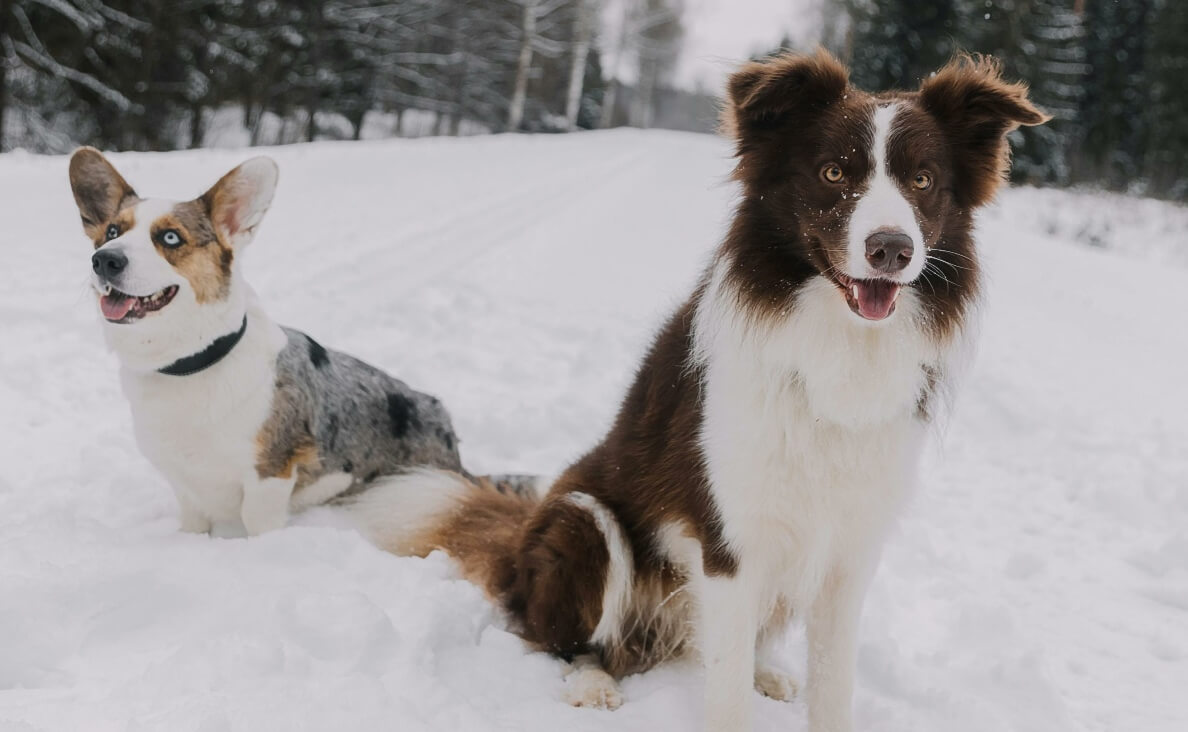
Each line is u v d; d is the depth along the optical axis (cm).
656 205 1725
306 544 355
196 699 249
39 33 1872
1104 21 4203
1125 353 930
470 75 3866
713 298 297
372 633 293
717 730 287
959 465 600
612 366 718
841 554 294
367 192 1419
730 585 289
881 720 319
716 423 286
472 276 938
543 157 2523
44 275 726
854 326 268
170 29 2102
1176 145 3847
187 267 348
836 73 288
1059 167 3444
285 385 386
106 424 498
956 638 390
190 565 330
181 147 2378
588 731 286
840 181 271
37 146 1862
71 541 343
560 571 330
